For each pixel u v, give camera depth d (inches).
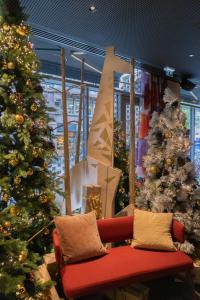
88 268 101.7
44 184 109.4
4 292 81.0
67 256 104.6
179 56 193.6
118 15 132.0
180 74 242.4
